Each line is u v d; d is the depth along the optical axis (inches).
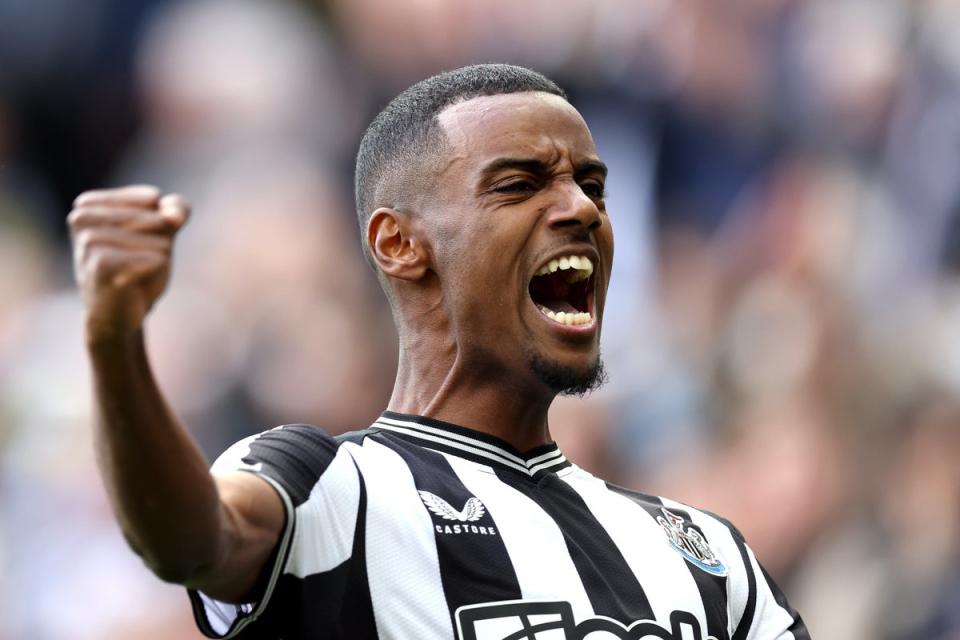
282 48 1238.3
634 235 1243.2
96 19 1238.3
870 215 1280.8
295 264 1128.8
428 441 406.0
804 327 1200.8
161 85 1226.0
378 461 387.5
